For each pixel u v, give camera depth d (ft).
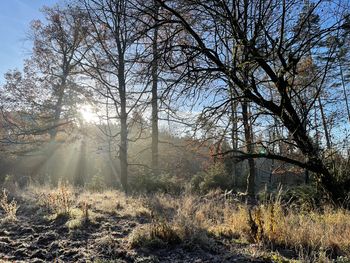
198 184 64.03
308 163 32.94
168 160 71.97
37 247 17.37
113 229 21.54
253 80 31.91
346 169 33.45
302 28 31.30
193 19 32.48
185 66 31.12
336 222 22.17
